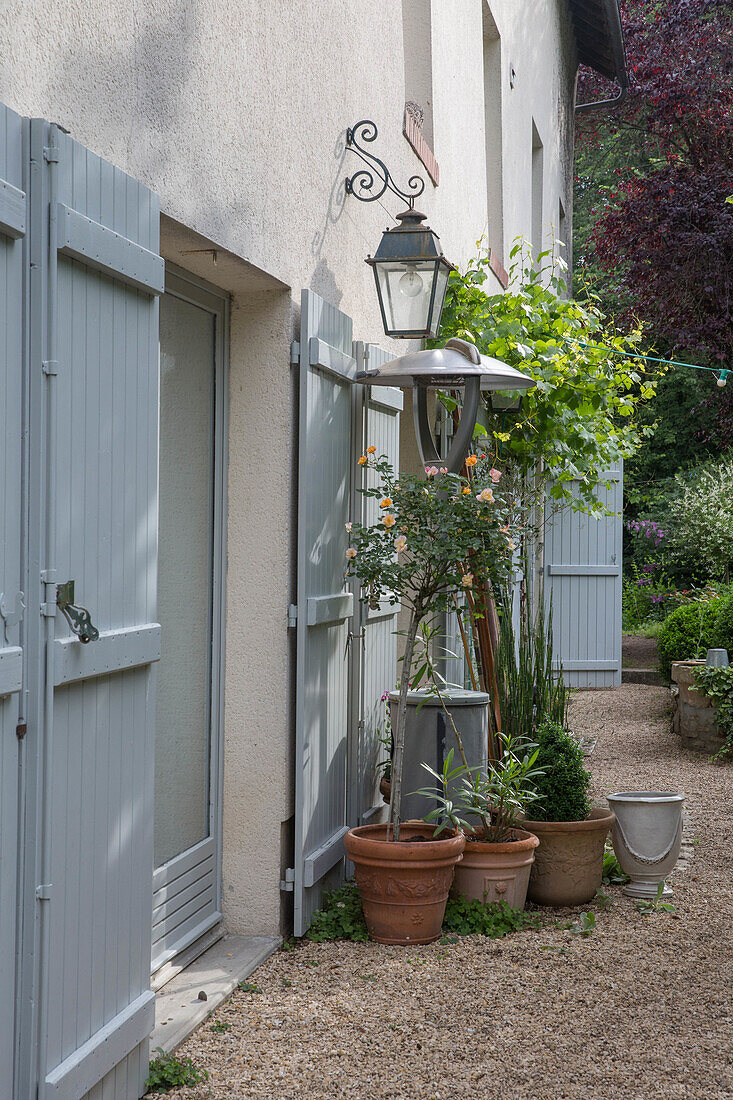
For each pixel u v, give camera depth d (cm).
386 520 464
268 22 409
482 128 894
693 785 776
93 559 262
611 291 1800
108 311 270
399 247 505
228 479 442
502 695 638
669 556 1850
